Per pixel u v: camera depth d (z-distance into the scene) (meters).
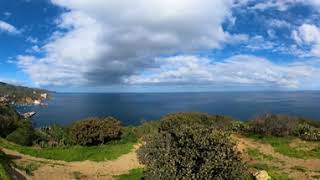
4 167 18.92
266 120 40.69
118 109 178.62
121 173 27.45
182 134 15.46
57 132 45.12
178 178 15.06
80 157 33.03
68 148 38.25
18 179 20.00
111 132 41.62
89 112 160.75
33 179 22.52
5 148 32.62
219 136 15.44
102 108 190.25
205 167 14.73
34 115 147.50
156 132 18.41
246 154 31.78
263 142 36.41
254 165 27.83
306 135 37.66
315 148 33.81
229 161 15.26
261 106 168.62
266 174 23.27
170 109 170.12
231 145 15.77
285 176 24.41
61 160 31.89
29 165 25.59
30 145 40.47
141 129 43.94
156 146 17.02
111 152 35.09
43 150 35.03
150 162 17.34
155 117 126.44
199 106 186.00
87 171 27.62
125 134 43.53
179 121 41.00
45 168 25.98
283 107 158.00
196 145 15.19
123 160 32.34
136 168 29.14
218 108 162.38
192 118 42.16
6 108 48.50
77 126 41.56
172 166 15.12
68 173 25.83
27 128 42.50
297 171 26.16
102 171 28.02
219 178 14.95
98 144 41.59
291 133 39.47
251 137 38.66
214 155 15.00
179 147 15.46
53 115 147.38
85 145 41.22
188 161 15.02
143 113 146.75
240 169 15.52
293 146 34.72
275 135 39.44
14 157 28.70
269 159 30.14
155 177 15.85
